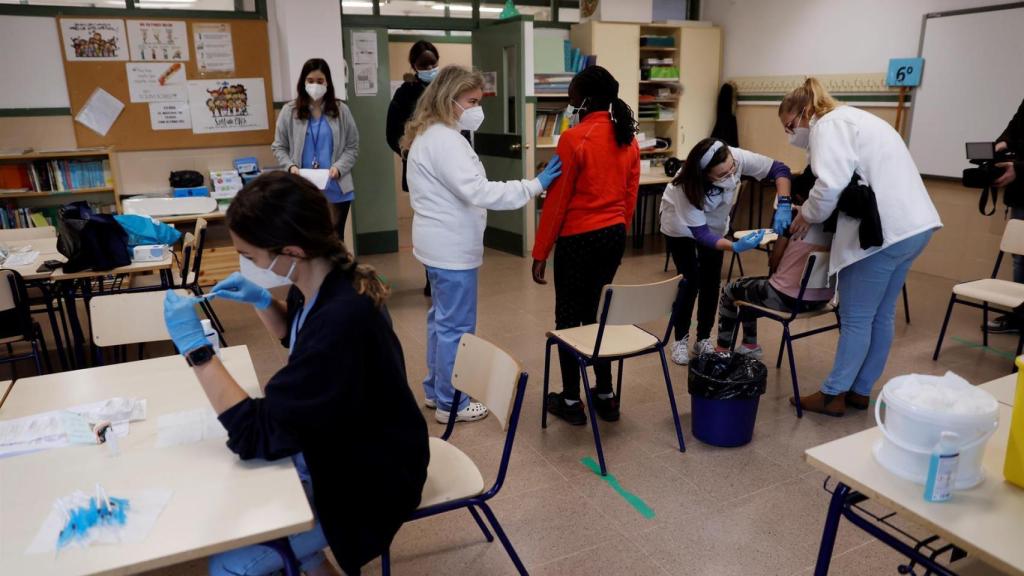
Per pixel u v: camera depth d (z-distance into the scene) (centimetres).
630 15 648
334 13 518
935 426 124
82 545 111
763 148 665
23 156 461
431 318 295
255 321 440
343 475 141
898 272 279
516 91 578
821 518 229
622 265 580
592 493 245
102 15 492
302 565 159
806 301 296
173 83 518
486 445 278
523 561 209
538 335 409
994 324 406
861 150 263
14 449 142
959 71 494
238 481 130
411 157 261
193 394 171
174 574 202
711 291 349
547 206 272
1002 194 479
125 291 355
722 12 691
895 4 532
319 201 136
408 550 215
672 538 219
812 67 605
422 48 440
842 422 296
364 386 138
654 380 344
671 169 605
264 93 545
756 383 269
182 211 489
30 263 339
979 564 144
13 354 388
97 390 174
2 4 471
